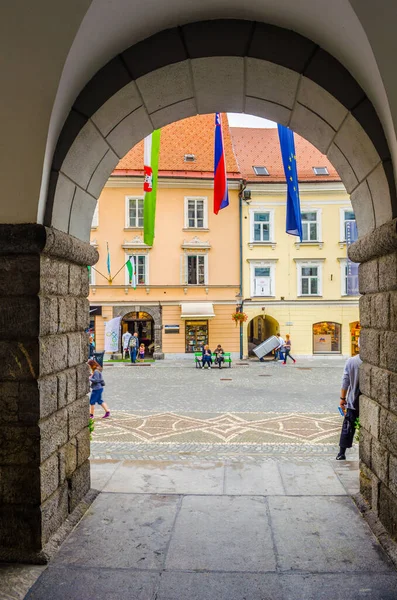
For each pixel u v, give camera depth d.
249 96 5.32
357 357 7.15
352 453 7.97
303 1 3.93
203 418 11.29
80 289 5.25
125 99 4.76
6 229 4.09
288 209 13.08
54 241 4.29
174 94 5.14
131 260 27.97
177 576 3.84
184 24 4.58
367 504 5.10
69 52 3.75
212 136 29.81
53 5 3.51
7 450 4.14
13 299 4.16
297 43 4.51
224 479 6.18
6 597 3.57
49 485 4.32
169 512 5.09
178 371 22.03
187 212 28.06
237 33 4.55
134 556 4.16
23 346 4.13
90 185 5.29
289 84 4.82
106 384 17.44
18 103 3.87
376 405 4.73
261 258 28.03
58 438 4.55
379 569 3.94
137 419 11.16
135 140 5.67
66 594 3.61
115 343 26.36
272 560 4.09
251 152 30.42
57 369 4.55
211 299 28.17
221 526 4.74
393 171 4.27
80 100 4.46
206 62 4.68
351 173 5.17
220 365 23.38
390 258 4.28
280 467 6.71
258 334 32.81
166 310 28.08
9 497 4.14
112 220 27.84
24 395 4.12
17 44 3.63
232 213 28.16
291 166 12.81
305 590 3.65
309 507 5.22
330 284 28.11
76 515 4.88
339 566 3.98
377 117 4.34
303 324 28.22
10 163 4.09
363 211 5.18
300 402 13.64
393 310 4.23
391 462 4.30
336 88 4.45
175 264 28.02
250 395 14.91
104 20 3.89
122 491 5.72
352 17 3.64
